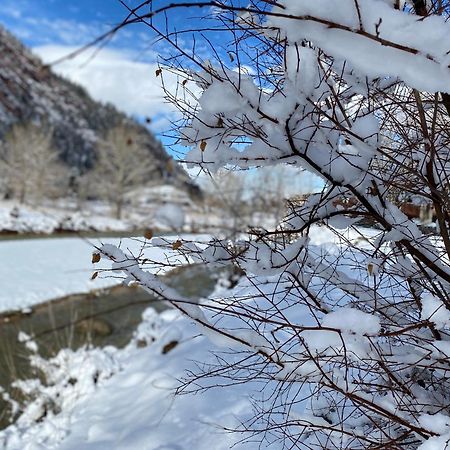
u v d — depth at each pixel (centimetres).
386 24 108
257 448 283
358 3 107
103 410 511
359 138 135
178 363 525
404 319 183
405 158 170
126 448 387
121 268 156
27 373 679
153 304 1019
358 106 164
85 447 430
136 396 509
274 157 144
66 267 1459
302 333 157
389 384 171
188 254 164
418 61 111
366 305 189
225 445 312
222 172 155
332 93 149
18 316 1034
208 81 152
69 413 536
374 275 175
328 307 194
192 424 375
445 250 174
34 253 1595
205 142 144
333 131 147
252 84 137
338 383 170
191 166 150
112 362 645
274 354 167
